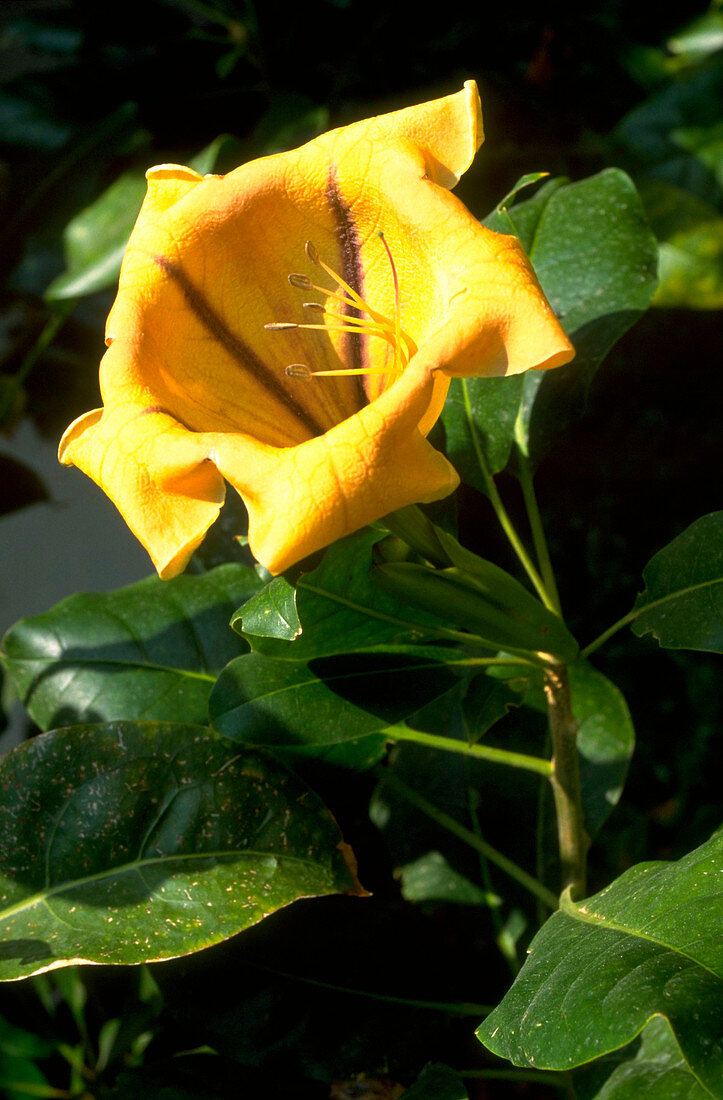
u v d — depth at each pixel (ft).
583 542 4.23
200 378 2.87
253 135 3.75
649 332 4.13
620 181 3.37
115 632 3.36
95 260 3.76
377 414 2.68
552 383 3.30
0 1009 3.72
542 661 3.03
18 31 4.13
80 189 3.91
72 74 4.09
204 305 2.89
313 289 2.92
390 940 3.29
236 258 2.90
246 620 2.86
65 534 5.72
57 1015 3.75
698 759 4.26
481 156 3.94
